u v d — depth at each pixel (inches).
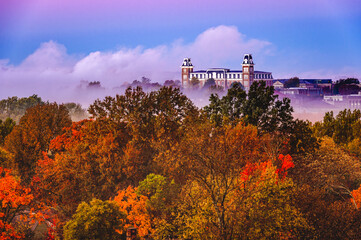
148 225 2407.7
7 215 2425.0
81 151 3267.7
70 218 2839.6
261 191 1911.9
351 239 1872.5
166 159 3142.2
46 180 3157.0
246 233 1756.9
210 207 1932.8
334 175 3171.8
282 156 2564.0
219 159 1991.9
